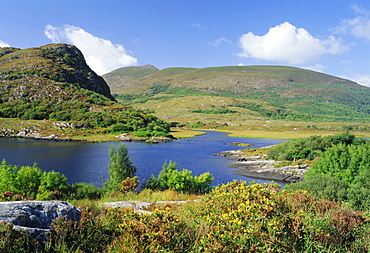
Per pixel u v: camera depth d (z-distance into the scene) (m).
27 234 4.98
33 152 66.19
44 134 103.38
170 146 91.06
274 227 5.90
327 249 6.17
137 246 5.40
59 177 17.59
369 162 23.06
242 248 5.39
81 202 13.95
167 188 22.89
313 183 13.23
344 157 25.62
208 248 5.36
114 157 23.66
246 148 87.62
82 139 100.94
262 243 5.71
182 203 11.37
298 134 157.12
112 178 23.19
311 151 53.44
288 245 5.85
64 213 6.00
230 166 55.22
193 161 60.25
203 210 7.83
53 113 138.25
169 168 24.28
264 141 116.75
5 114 134.88
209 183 24.80
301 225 6.61
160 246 5.33
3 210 5.31
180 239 5.88
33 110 138.25
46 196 15.44
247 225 6.08
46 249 5.00
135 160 58.53
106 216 6.65
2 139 95.12
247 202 6.75
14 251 4.57
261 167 52.31
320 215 7.34
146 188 21.92
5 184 15.72
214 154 71.94
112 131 122.44
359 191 11.67
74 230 5.71
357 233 6.96
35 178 16.86
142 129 129.50
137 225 5.90
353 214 7.82
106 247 5.56
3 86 157.25
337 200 11.77
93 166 49.88
